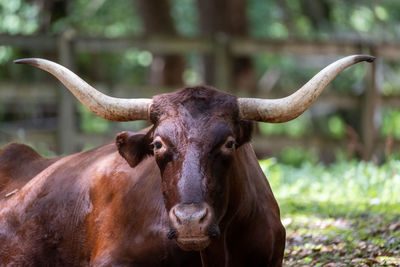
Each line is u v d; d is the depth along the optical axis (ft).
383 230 45.83
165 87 91.04
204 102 29.66
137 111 31.07
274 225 34.04
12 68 117.91
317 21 140.05
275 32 158.10
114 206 34.01
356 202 56.18
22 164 41.55
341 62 30.27
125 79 152.05
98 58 138.62
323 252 42.73
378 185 60.64
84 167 37.19
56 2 116.78
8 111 114.62
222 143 28.53
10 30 117.39
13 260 36.96
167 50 92.48
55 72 31.37
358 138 90.68
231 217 31.76
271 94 92.38
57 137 89.25
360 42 92.12
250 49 93.30
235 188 31.19
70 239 35.63
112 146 38.04
